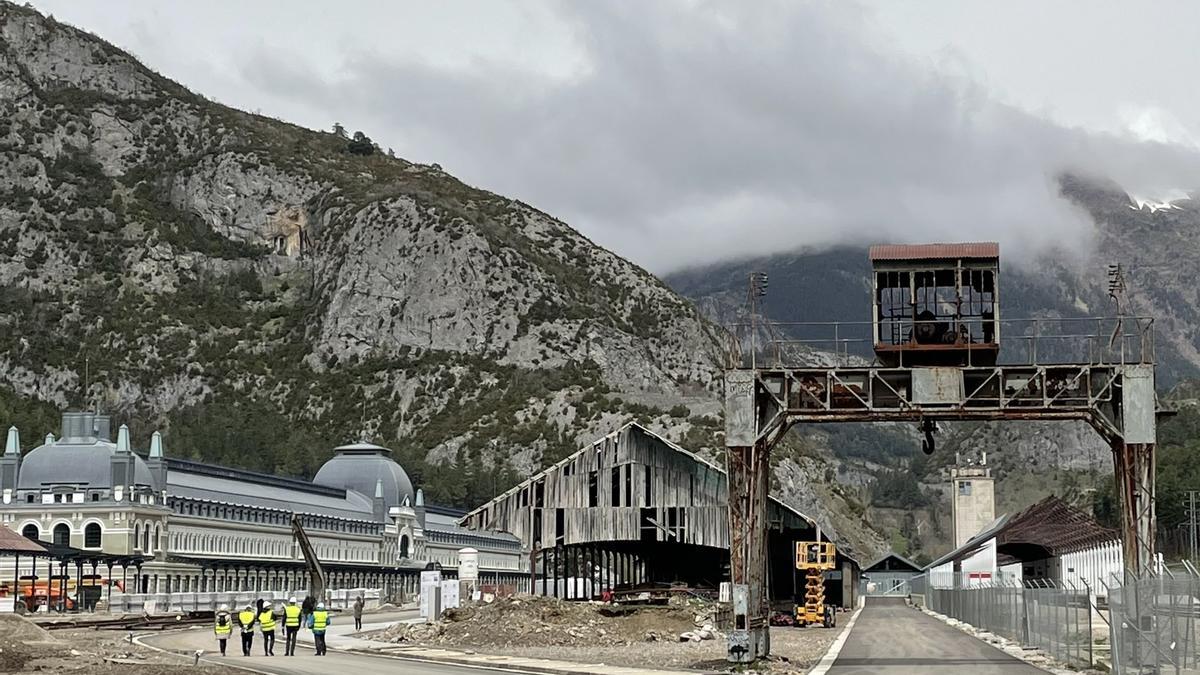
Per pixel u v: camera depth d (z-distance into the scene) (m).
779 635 89.50
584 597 127.31
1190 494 149.00
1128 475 58.91
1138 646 48.84
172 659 60.69
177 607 121.12
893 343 61.41
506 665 60.84
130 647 69.62
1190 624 47.62
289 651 67.12
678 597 116.38
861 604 184.38
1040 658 64.94
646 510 103.69
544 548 105.56
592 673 57.03
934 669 58.09
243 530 179.75
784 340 62.97
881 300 61.69
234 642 78.56
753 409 61.38
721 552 129.12
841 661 63.88
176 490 171.50
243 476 197.38
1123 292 61.06
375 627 99.25
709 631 83.38
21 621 80.44
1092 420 59.91
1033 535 137.12
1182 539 170.88
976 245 61.12
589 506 104.62
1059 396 59.81
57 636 80.81
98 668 52.09
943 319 61.00
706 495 102.81
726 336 62.72
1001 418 60.75
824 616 103.38
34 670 52.28
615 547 129.00
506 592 137.62
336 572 195.62
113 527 155.00
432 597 96.50
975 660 63.94
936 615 132.62
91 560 135.50
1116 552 104.31
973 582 136.00
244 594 131.50
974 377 61.00
